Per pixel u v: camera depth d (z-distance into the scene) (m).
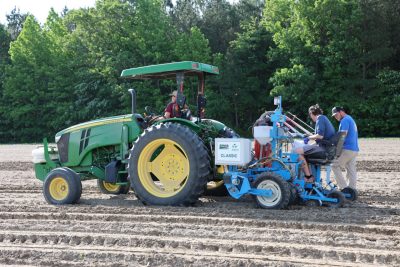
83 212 7.84
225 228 6.47
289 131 8.25
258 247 5.59
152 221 7.08
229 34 47.66
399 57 38.84
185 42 39.88
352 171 8.93
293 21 39.88
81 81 42.78
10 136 44.47
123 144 8.89
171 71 8.48
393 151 19.16
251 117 41.19
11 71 44.50
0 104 44.41
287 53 38.44
